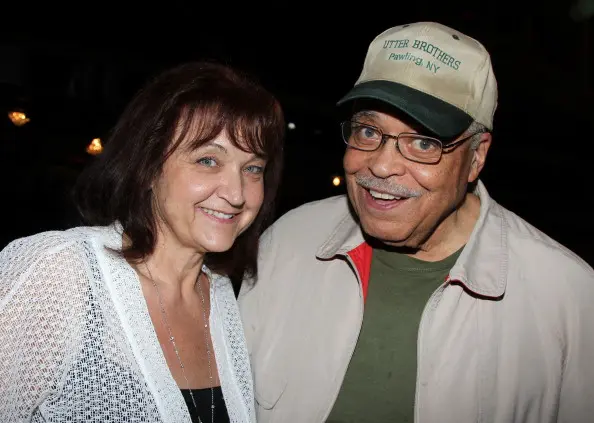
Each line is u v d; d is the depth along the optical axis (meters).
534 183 13.16
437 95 1.72
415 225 1.76
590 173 13.37
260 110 1.63
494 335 1.80
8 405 1.37
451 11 10.70
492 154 12.59
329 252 1.99
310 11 9.81
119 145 1.63
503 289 1.78
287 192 10.22
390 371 1.86
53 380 1.40
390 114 1.70
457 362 1.80
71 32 8.34
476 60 1.76
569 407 1.80
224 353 1.83
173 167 1.59
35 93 8.19
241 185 1.65
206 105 1.56
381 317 1.89
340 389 1.91
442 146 1.69
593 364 1.77
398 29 1.84
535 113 12.39
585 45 12.33
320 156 10.45
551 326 1.79
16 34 8.09
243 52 9.48
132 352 1.51
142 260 1.65
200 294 1.91
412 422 1.84
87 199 1.69
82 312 1.46
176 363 1.67
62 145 8.34
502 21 11.19
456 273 1.79
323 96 10.26
